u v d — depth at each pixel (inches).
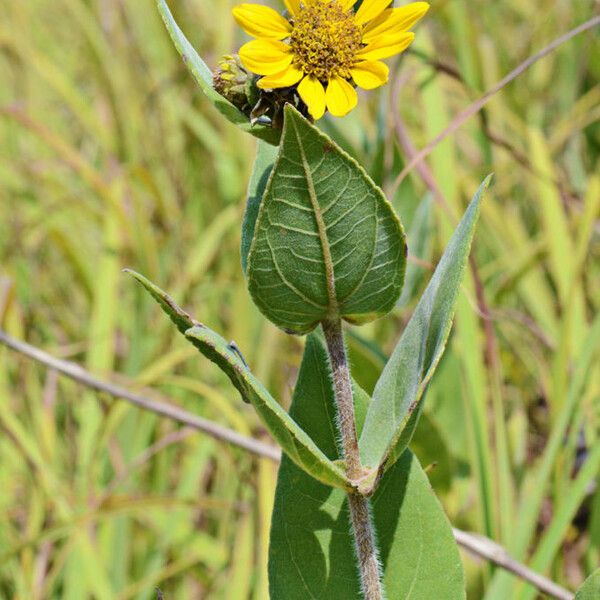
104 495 33.9
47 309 46.3
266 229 19.9
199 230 48.2
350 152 34.0
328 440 22.8
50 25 60.8
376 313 20.7
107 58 52.1
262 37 19.9
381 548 22.7
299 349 40.1
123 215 42.9
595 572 21.1
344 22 19.9
